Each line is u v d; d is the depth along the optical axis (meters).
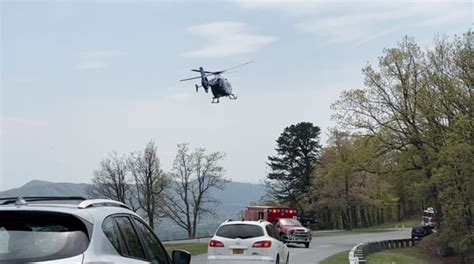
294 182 101.94
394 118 50.81
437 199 47.53
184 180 75.69
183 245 40.12
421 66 50.28
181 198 75.56
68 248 4.95
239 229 18.70
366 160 51.50
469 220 42.31
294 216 47.53
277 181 103.69
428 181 46.47
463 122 41.66
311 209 97.12
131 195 67.44
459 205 41.78
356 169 52.34
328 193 91.75
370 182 88.06
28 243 4.96
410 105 50.00
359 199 90.31
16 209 5.16
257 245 18.38
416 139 49.62
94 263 4.95
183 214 75.38
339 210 96.44
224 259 18.48
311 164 101.62
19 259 4.77
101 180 64.81
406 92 50.25
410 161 50.28
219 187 77.00
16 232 5.09
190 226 75.06
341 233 72.88
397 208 110.19
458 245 42.19
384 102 51.41
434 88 47.78
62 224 5.21
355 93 52.00
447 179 42.03
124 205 6.68
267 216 46.50
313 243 47.06
